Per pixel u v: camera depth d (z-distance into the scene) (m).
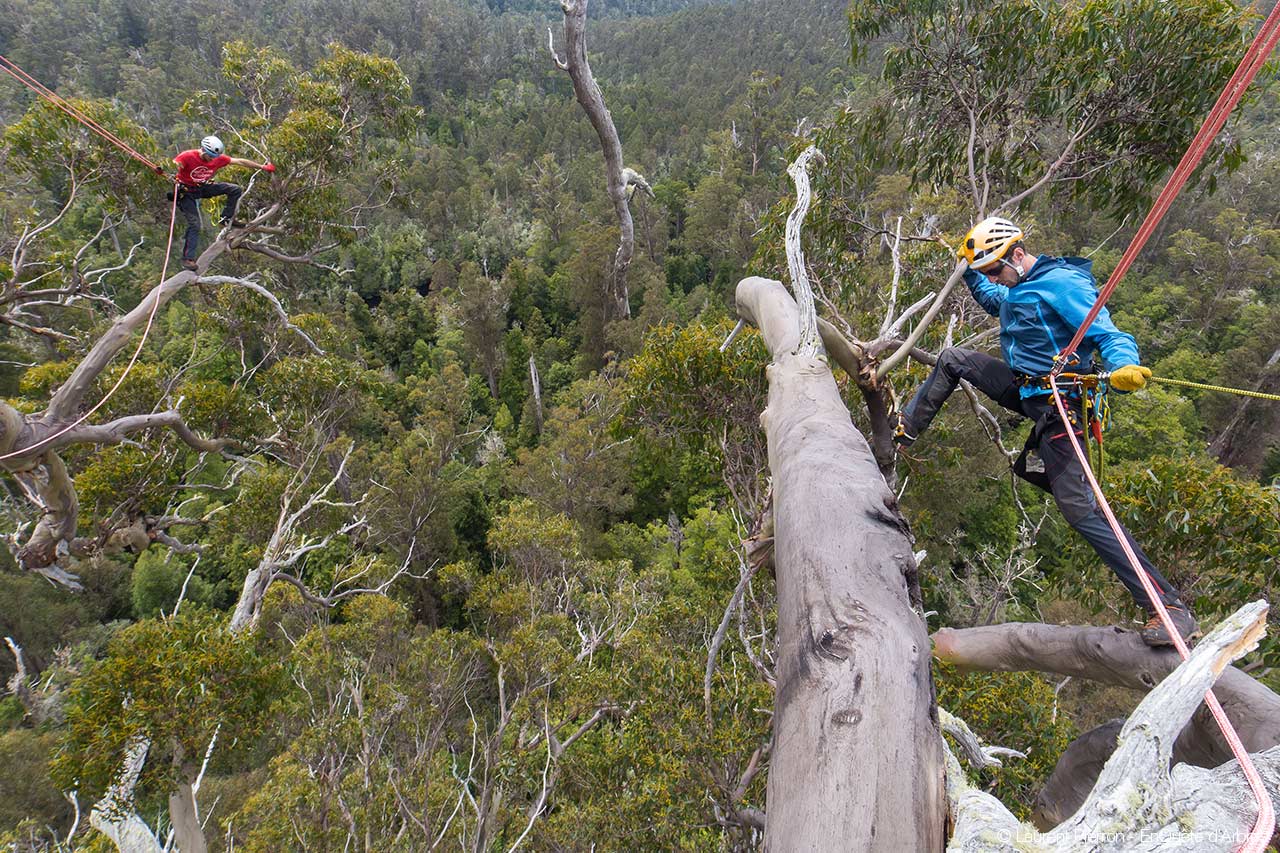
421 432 24.52
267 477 11.73
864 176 6.85
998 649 2.86
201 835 6.72
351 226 12.05
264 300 12.68
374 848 7.50
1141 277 31.31
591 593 13.23
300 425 12.25
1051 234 17.66
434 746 9.87
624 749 7.43
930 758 1.07
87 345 10.06
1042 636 2.71
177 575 19.58
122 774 6.11
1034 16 5.42
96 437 6.00
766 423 2.34
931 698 1.15
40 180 9.48
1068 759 2.89
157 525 9.27
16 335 16.08
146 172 9.55
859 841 0.97
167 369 10.95
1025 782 5.30
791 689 1.21
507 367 33.31
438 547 20.95
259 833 7.92
